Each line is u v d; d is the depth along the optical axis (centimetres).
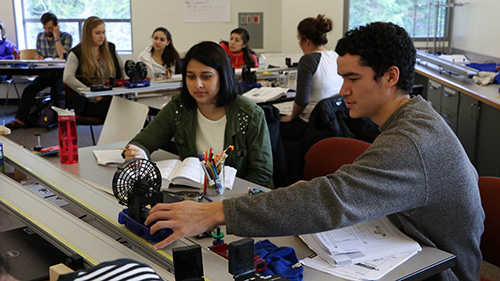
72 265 125
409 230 153
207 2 739
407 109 146
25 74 577
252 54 573
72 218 149
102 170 225
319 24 386
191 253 113
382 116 152
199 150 241
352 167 137
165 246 138
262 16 749
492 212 180
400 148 136
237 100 239
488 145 380
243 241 122
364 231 156
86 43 457
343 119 360
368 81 147
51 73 588
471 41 560
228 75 231
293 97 397
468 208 146
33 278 131
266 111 299
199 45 230
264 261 135
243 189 206
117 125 322
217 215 135
